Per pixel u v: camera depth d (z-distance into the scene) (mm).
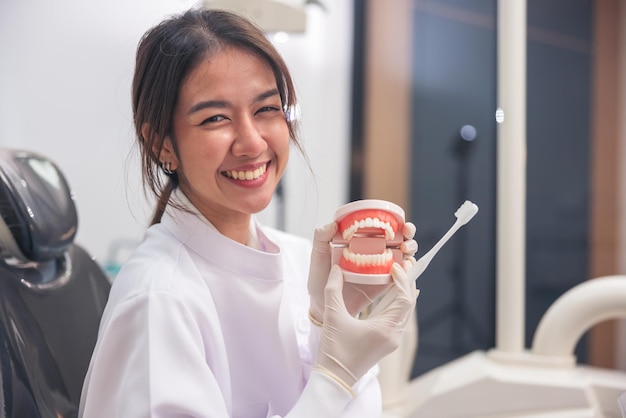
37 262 859
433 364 2436
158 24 664
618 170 2277
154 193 689
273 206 2137
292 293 784
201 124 618
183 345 575
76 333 861
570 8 2238
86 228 1969
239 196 641
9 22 1855
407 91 2410
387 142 2436
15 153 880
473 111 2371
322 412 577
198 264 669
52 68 1910
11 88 1874
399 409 1136
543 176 2328
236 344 686
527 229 2367
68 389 791
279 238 861
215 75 608
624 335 2242
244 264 684
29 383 724
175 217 692
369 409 678
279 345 697
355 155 2447
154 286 603
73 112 1938
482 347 2410
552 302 2365
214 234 678
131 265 654
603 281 1075
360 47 2408
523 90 1096
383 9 2389
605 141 2275
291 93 690
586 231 2330
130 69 1763
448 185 2416
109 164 1948
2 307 745
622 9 2186
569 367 1094
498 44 1114
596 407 1022
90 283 962
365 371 610
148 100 642
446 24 2359
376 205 616
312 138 2400
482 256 2402
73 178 1953
